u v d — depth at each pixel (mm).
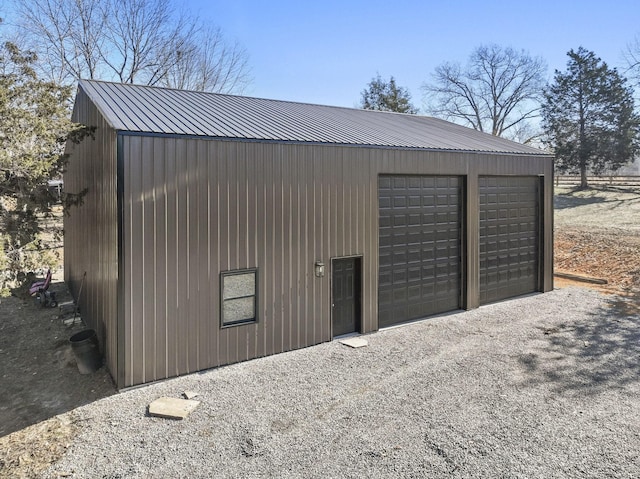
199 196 7066
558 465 4586
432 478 4379
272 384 6668
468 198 10828
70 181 12180
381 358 7742
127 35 27141
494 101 39281
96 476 4465
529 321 9961
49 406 6148
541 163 12539
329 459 4723
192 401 6055
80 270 10633
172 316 6887
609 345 8273
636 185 30625
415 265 10141
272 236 7863
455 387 6504
